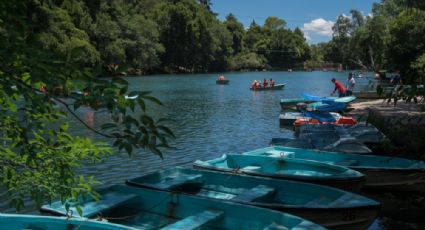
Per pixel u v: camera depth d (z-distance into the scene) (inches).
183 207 272.2
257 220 244.7
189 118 910.4
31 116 138.5
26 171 152.3
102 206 266.4
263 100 1321.4
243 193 298.2
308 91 1718.8
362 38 2608.3
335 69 5319.9
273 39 5418.3
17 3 116.6
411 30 1430.9
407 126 551.5
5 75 109.0
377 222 307.9
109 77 113.6
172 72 3710.6
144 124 117.6
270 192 302.4
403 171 356.5
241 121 864.9
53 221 223.5
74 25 2508.6
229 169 354.6
